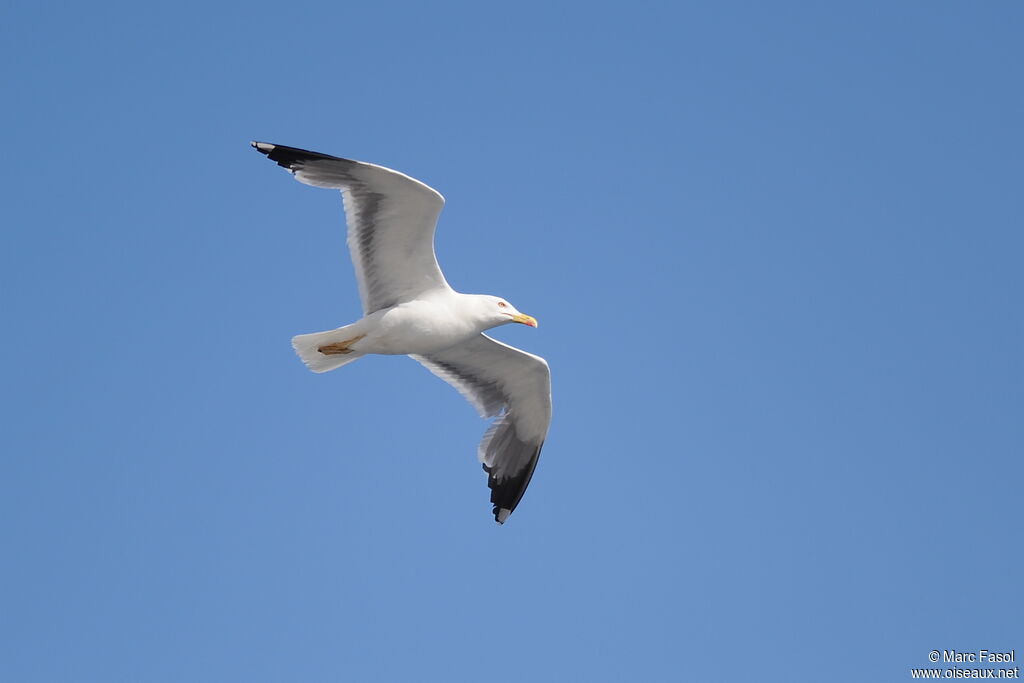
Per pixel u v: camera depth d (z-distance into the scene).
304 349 15.16
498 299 15.56
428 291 15.08
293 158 14.16
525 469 17.88
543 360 16.47
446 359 16.91
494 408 17.50
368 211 14.34
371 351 15.31
